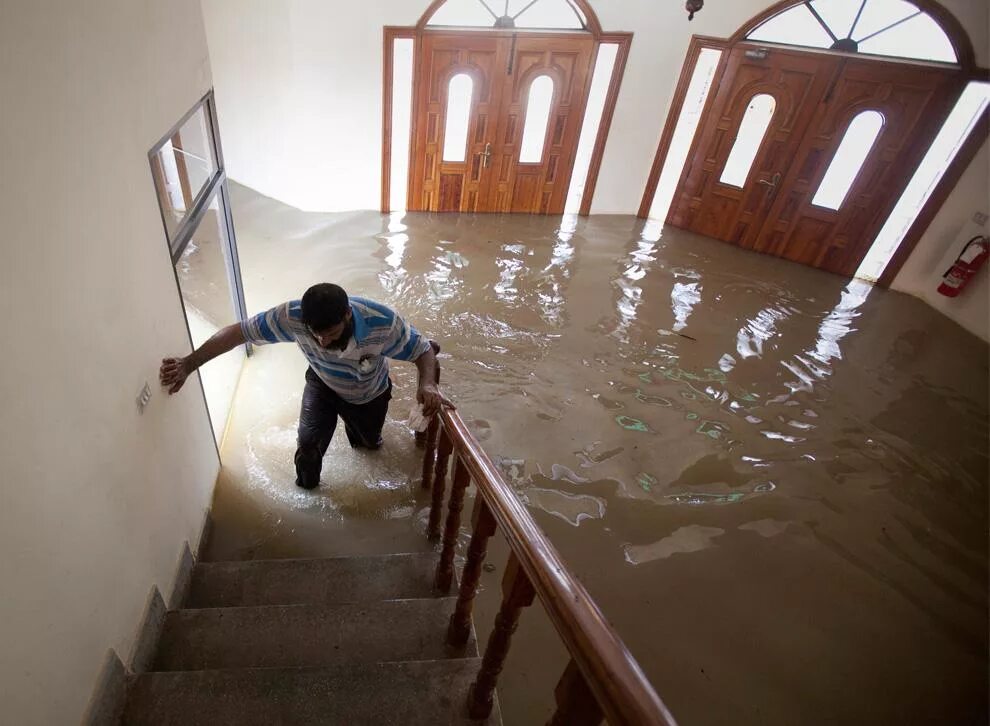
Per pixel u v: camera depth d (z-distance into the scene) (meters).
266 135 6.77
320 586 2.65
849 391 5.30
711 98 7.21
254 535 3.20
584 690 1.12
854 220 6.95
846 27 6.30
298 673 1.88
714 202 7.73
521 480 3.96
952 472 4.51
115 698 1.81
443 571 2.50
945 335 6.27
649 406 4.84
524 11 6.61
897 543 3.86
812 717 2.83
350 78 6.38
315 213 7.24
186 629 2.22
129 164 2.07
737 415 4.86
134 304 2.11
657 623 3.17
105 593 1.82
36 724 1.40
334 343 2.41
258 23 5.96
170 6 2.55
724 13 6.67
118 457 1.95
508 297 6.09
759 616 3.28
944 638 3.29
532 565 1.24
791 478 4.29
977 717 2.91
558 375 5.06
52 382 1.52
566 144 7.50
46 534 1.48
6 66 1.31
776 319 6.27
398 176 7.32
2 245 1.30
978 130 6.06
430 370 2.58
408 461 3.82
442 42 6.42
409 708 1.80
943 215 6.50
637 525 3.76
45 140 1.50
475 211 7.84
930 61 6.05
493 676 1.66
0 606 1.27
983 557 3.83
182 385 2.65
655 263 7.15
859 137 6.59
